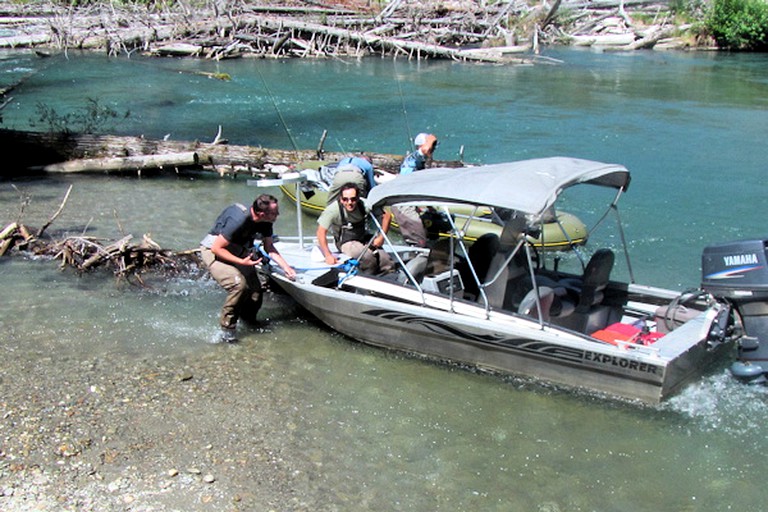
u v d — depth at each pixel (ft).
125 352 22.09
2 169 41.70
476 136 50.85
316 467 17.16
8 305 24.94
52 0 98.99
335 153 40.93
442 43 95.81
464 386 20.65
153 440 17.94
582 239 30.27
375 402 19.84
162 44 88.28
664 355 18.52
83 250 28.50
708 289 19.99
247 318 24.39
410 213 25.68
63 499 15.89
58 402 19.33
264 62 85.40
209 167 41.98
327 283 24.22
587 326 21.74
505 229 20.63
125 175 41.63
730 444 18.04
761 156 45.93
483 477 16.92
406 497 16.25
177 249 30.37
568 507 15.99
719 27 99.60
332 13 100.48
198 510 15.72
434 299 21.76
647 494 16.39
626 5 109.29
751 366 19.43
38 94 63.26
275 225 33.96
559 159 21.68
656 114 57.98
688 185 40.22
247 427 18.58
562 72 79.56
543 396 20.16
